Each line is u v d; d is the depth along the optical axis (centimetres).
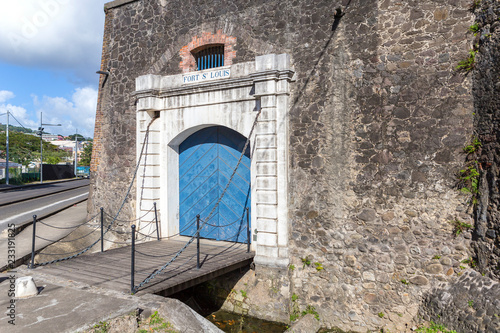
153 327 488
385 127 711
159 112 988
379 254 710
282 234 788
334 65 755
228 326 780
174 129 958
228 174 922
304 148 783
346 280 736
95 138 1152
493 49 614
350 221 737
